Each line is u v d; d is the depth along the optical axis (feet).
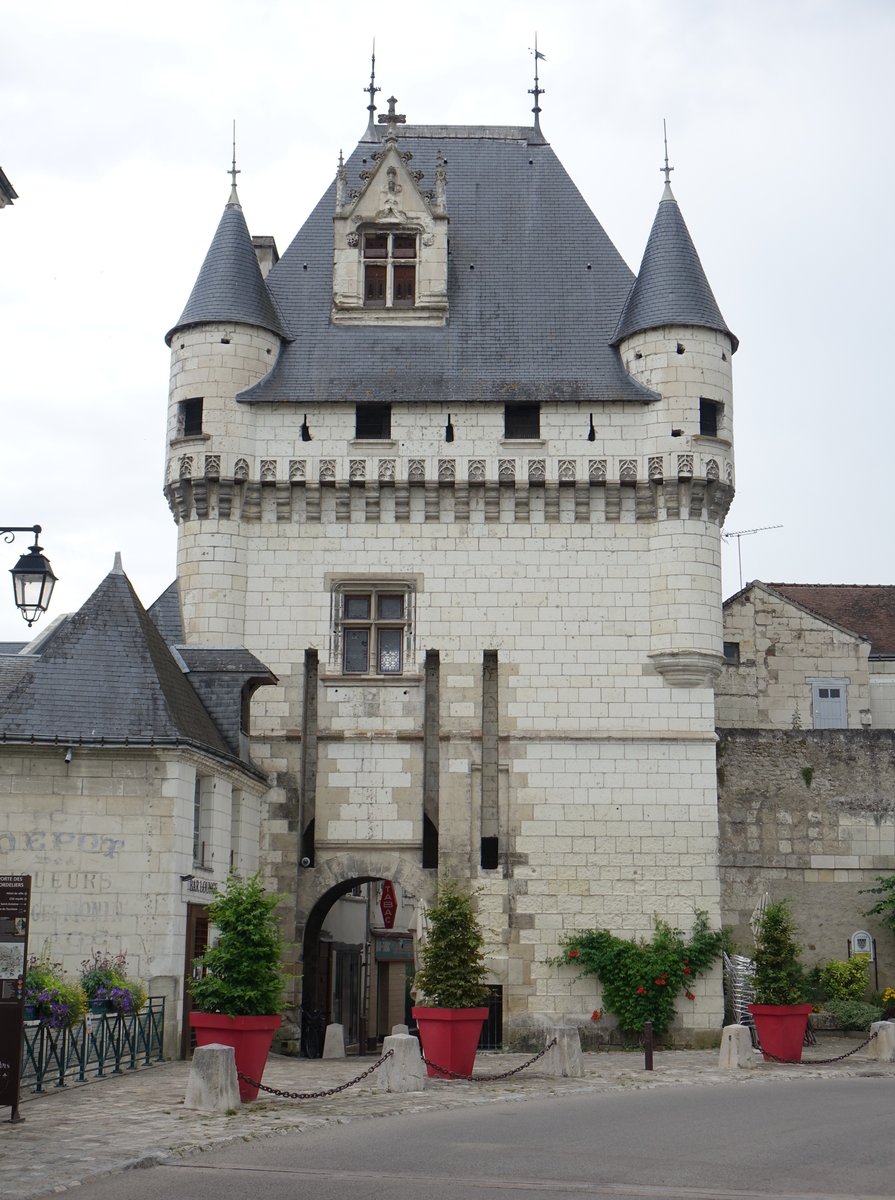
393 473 109.19
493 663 107.96
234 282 112.37
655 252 113.70
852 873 112.16
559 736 105.60
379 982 147.23
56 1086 66.03
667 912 102.94
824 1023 107.55
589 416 110.01
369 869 104.78
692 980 101.86
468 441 109.91
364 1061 92.94
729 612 142.51
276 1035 101.60
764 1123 56.80
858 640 141.69
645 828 104.17
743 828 112.78
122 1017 75.25
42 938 83.35
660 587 107.34
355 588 108.99
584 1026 101.09
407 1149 50.29
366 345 113.80
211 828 92.68
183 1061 83.20
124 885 84.07
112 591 93.71
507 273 117.91
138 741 84.99
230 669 102.01
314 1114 59.31
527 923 102.78
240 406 110.11
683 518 107.86
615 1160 47.91
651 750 105.29
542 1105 64.80
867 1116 59.00
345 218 116.78
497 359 112.98
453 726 106.22
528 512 109.29
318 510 109.60
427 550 109.09
